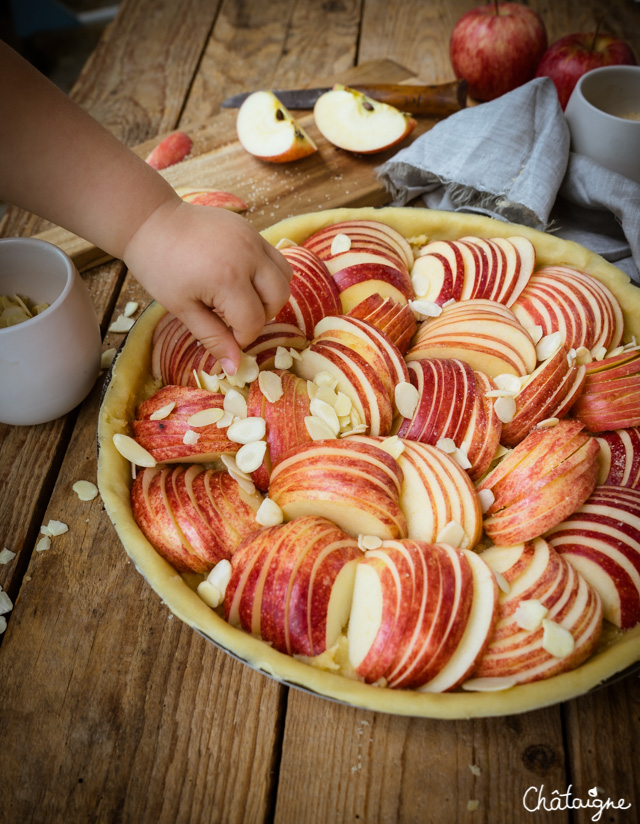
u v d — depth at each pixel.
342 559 0.43
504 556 0.44
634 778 0.42
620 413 0.48
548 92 0.62
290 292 0.49
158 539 0.45
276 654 0.41
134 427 0.48
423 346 0.51
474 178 0.60
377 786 0.42
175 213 0.46
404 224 0.57
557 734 0.43
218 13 0.83
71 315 0.49
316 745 0.43
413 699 0.40
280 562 0.42
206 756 0.43
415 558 0.42
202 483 0.46
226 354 0.47
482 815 0.41
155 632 0.46
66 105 0.45
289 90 0.72
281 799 0.42
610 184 0.60
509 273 0.53
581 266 0.54
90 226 0.46
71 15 1.25
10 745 0.43
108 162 0.45
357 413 0.48
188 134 0.70
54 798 0.42
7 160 0.44
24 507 0.50
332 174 0.66
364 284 0.53
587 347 0.51
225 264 0.45
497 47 0.68
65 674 0.45
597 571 0.44
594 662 0.41
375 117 0.67
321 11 0.83
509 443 0.49
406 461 0.46
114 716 0.44
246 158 0.67
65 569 0.48
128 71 0.77
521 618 0.42
